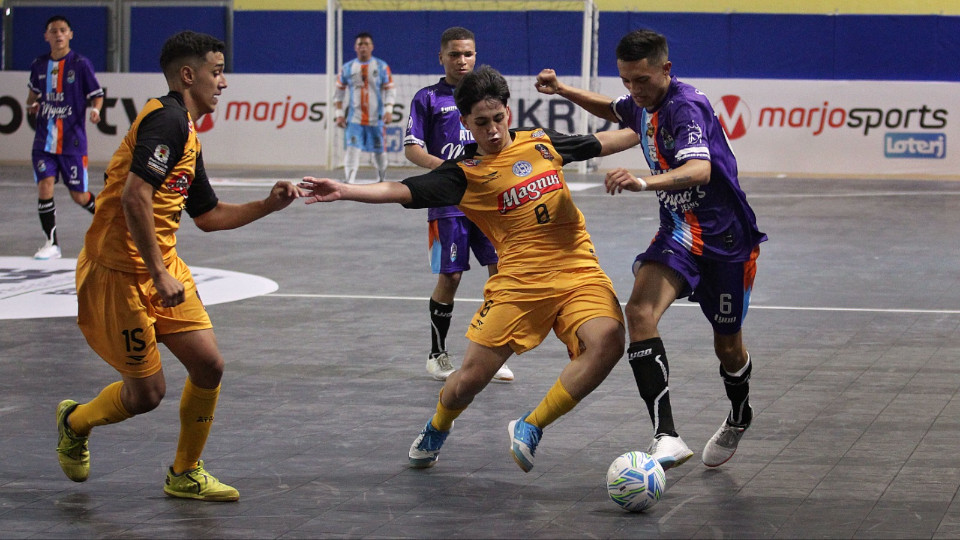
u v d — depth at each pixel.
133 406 5.82
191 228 18.48
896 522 5.46
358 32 30.42
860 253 15.47
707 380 8.62
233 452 6.78
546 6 30.94
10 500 5.88
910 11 30.84
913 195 22.86
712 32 29.69
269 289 12.93
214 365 5.72
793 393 8.17
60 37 15.06
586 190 24.33
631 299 6.03
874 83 26.73
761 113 27.30
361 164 29.19
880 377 8.66
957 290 12.71
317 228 18.50
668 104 6.01
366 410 7.82
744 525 5.44
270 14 30.81
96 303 5.65
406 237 17.44
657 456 5.66
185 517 5.61
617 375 8.78
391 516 5.61
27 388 8.37
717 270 6.09
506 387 8.49
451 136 8.94
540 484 6.15
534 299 6.00
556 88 6.84
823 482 6.12
